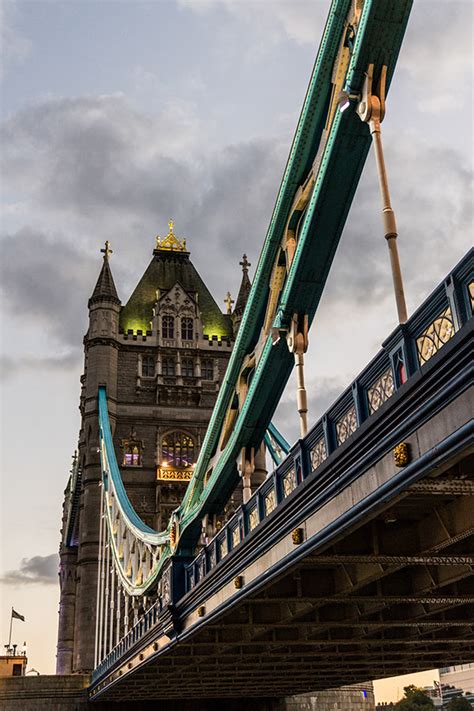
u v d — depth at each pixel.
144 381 82.06
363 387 11.92
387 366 11.08
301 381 18.48
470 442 8.81
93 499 72.62
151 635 30.59
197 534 29.11
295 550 14.76
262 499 18.16
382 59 15.04
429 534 14.59
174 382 82.06
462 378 8.75
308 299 19.17
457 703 122.88
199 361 84.38
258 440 23.72
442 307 9.51
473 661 35.25
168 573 29.27
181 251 94.69
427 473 9.87
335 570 18.94
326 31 17.47
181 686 45.53
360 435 11.35
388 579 19.02
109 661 47.31
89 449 75.88
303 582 18.80
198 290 91.81
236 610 22.58
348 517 12.21
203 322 88.81
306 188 19.45
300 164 19.67
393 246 12.36
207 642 26.41
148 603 44.09
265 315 23.16
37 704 56.06
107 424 72.12
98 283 85.25
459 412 9.02
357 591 18.67
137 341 83.75
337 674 38.97
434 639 25.59
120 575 50.31
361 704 62.72
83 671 64.62
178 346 84.50
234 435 23.95
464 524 13.27
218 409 26.59
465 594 18.75
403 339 10.36
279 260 21.61
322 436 14.03
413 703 139.25
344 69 17.14
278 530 15.77
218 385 83.75
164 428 79.94
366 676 40.75
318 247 18.64
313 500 13.73
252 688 47.41
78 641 66.50
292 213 20.19
